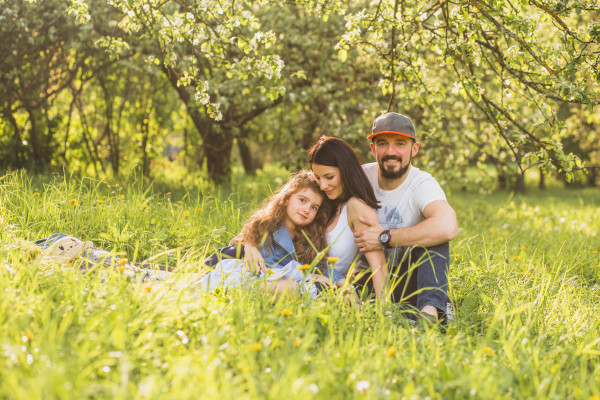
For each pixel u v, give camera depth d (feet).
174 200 26.35
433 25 19.42
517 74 17.90
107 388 6.93
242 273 12.09
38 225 15.80
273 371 7.82
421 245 12.42
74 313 8.68
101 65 34.83
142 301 9.45
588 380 8.96
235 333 8.93
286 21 29.45
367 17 18.47
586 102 15.99
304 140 34.96
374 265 12.79
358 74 32.78
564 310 12.61
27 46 30.63
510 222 33.78
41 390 6.50
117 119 41.29
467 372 8.48
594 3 15.49
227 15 17.69
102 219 16.79
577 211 41.75
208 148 37.45
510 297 12.73
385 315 10.85
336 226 13.39
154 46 29.81
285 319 9.61
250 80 28.12
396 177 13.28
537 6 16.26
